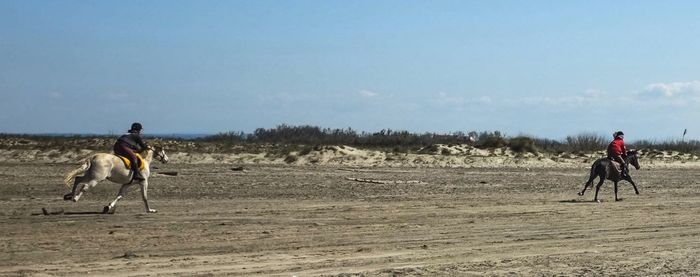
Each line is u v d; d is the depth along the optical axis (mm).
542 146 68188
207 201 27281
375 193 31828
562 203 29312
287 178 38719
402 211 25219
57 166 43781
